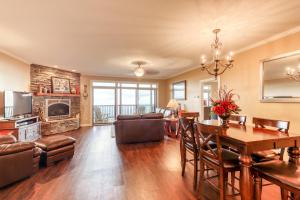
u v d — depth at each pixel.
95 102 8.38
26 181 2.54
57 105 6.53
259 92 3.69
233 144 1.81
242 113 4.15
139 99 9.10
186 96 7.12
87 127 7.54
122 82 8.70
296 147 1.81
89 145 4.57
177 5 2.27
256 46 3.77
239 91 4.24
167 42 3.65
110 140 5.12
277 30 3.05
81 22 2.76
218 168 1.86
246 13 2.46
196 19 2.65
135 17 2.59
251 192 1.65
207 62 5.24
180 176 2.72
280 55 3.23
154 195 2.19
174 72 7.41
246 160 1.64
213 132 1.84
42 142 3.21
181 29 3.00
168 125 5.71
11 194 2.20
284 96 3.18
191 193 2.23
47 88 6.20
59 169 2.99
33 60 5.27
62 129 6.34
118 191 2.28
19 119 4.14
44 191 2.27
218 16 2.55
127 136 4.62
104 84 8.44
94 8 2.35
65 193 2.23
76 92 7.36
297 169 1.62
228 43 3.71
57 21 2.73
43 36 3.34
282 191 1.86
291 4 2.23
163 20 2.69
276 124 2.23
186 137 2.59
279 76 3.27
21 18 2.62
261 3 2.21
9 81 4.52
